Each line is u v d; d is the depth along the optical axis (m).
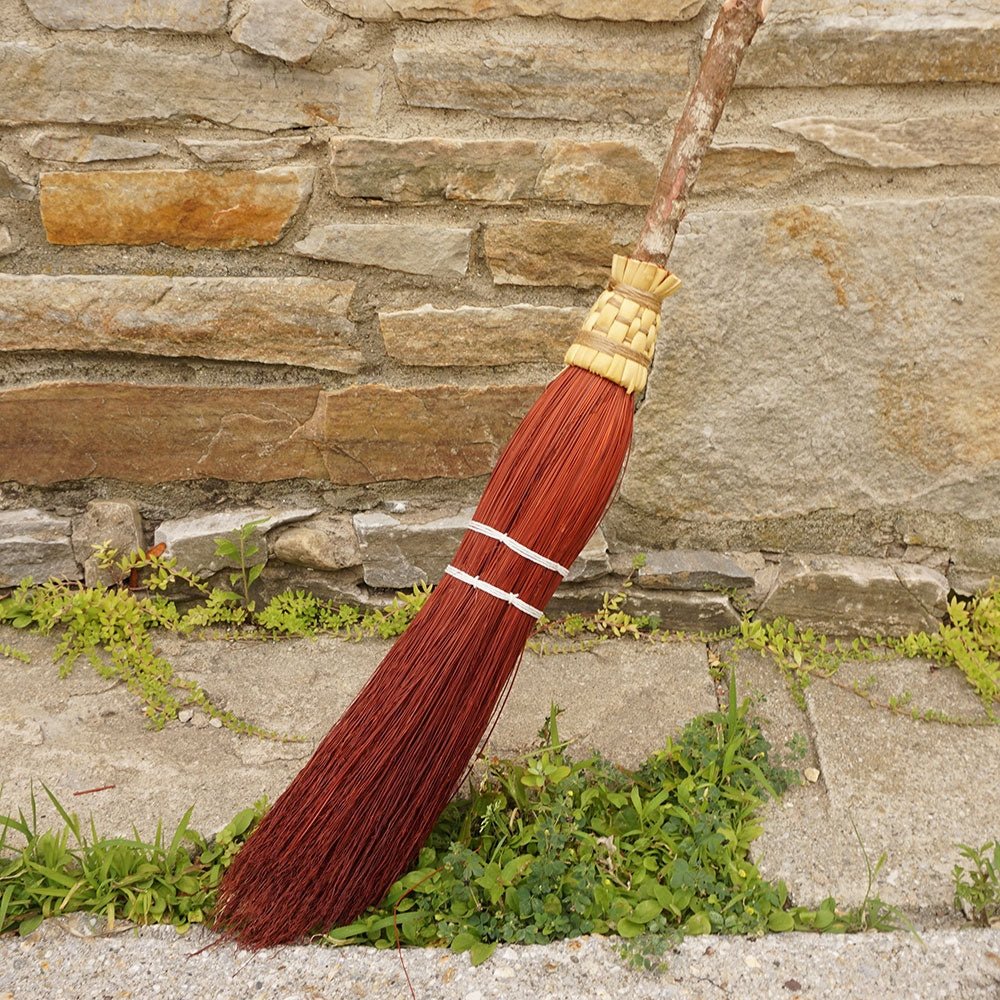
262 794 1.37
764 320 1.52
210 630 1.59
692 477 1.58
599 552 1.58
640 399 1.55
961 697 1.52
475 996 1.19
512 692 1.51
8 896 1.23
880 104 1.46
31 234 1.49
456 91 1.45
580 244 1.50
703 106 1.22
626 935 1.23
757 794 1.37
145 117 1.45
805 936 1.24
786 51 1.44
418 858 1.28
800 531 1.61
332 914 1.24
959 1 1.42
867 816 1.37
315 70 1.44
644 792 1.38
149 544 1.61
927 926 1.28
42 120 1.45
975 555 1.60
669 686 1.52
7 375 1.54
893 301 1.51
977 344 1.52
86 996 1.19
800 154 1.47
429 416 1.57
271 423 1.57
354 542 1.60
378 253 1.51
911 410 1.55
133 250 1.50
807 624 1.60
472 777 1.38
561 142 1.47
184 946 1.23
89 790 1.37
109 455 1.58
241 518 1.60
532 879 1.26
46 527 1.58
